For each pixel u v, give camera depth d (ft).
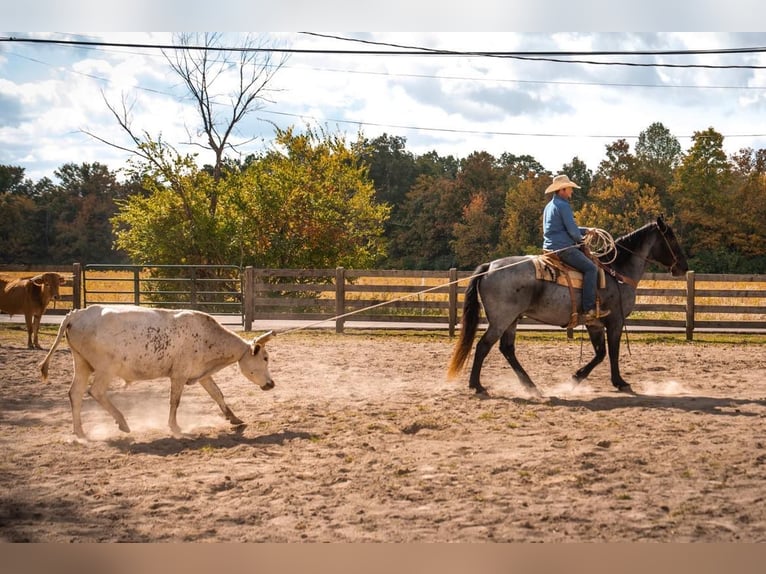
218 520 17.13
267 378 27.43
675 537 16.08
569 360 43.27
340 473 20.57
